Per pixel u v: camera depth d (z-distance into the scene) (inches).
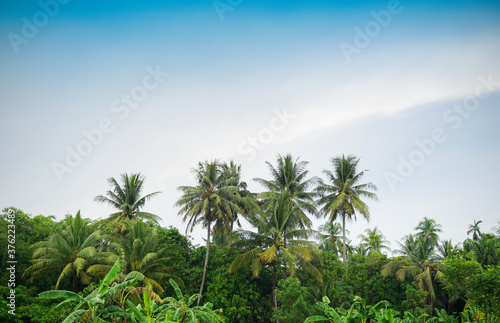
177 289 815.1
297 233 1362.0
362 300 930.7
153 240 1240.8
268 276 1492.4
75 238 1196.5
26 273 1139.3
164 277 1222.9
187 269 1398.9
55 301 1135.6
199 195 1454.2
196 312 737.0
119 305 649.6
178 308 739.4
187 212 1441.9
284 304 1211.2
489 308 959.6
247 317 1371.8
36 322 978.1
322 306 932.6
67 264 1159.6
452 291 1133.1
